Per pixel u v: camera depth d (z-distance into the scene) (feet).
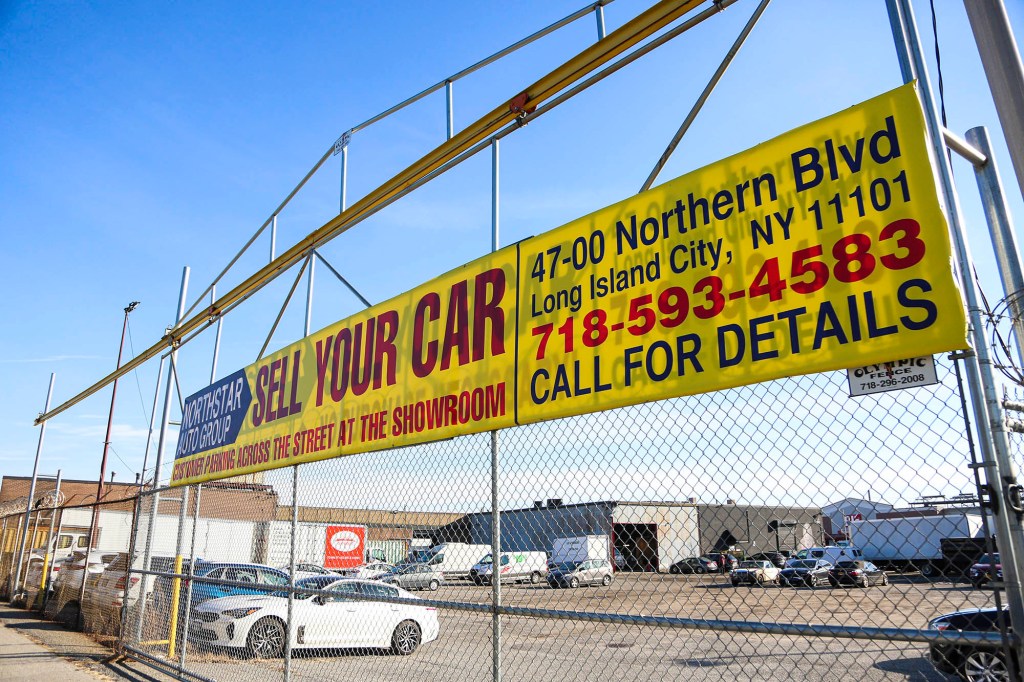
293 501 22.68
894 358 9.86
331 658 28.22
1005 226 12.06
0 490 115.55
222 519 37.83
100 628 38.45
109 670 29.32
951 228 9.98
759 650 26.55
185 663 26.55
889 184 10.52
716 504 11.18
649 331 13.19
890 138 10.64
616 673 22.62
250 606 27.91
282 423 24.58
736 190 12.46
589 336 14.30
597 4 16.48
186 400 33.99
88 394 49.75
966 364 9.32
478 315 17.22
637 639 30.76
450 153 19.86
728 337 11.92
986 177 12.35
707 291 12.44
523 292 16.12
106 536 89.66
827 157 11.33
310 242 25.77
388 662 27.76
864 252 10.56
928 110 10.53
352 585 26.35
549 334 15.19
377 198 22.41
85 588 43.01
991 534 9.40
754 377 11.37
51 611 49.42
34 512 63.72
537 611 13.62
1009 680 8.34
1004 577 8.54
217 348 31.78
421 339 18.89
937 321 9.56
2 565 69.51
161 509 45.93
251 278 29.04
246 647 27.45
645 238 13.75
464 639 33.68
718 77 13.99
